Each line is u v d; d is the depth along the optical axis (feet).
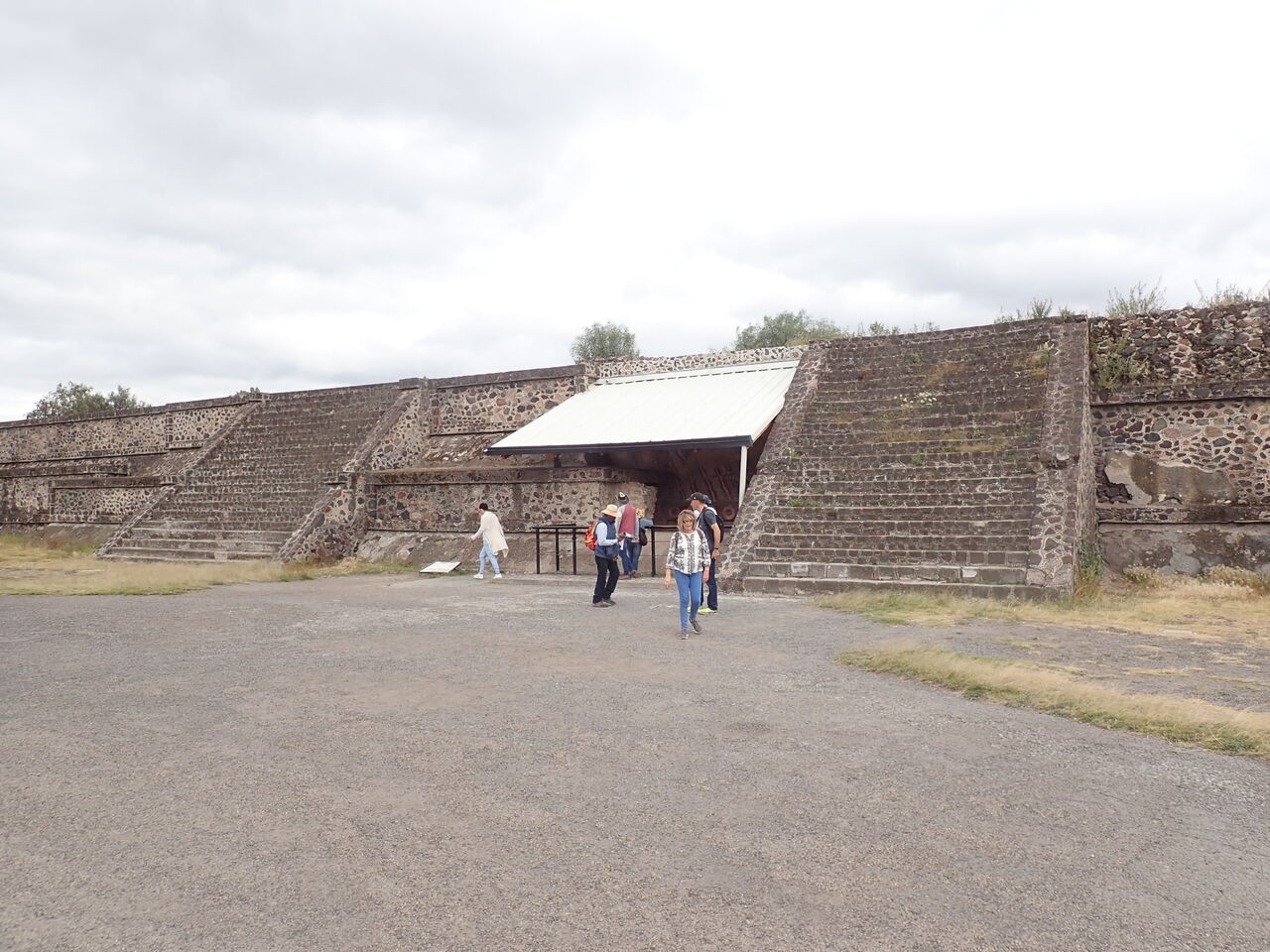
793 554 50.83
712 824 14.82
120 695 24.04
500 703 22.97
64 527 104.37
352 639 33.22
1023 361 58.29
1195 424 55.06
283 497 78.69
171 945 10.97
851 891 12.41
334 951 10.82
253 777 17.19
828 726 20.75
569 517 68.18
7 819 15.15
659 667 27.53
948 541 47.70
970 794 16.24
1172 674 26.45
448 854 13.61
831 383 64.18
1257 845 14.05
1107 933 11.25
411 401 84.07
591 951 10.80
